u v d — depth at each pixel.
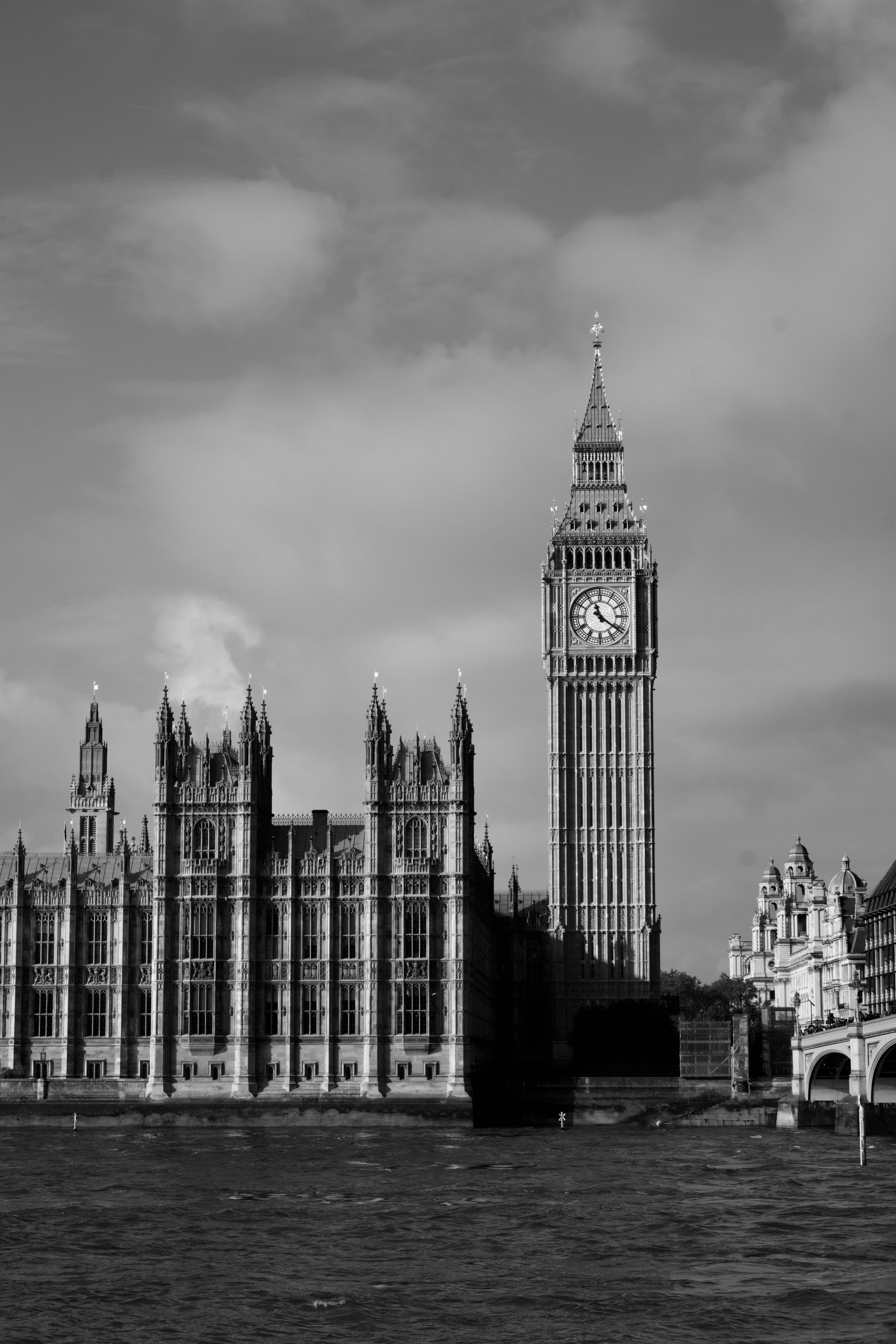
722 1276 98.81
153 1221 120.19
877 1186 136.62
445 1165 159.38
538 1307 91.62
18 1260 105.12
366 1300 93.25
